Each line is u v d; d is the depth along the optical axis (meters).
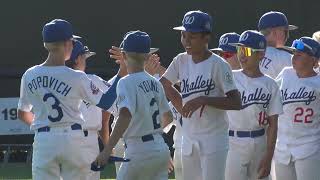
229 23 55.28
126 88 22.55
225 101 23.62
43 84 23.62
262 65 29.31
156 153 22.81
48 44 23.78
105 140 28.14
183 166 24.91
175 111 28.62
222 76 23.97
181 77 24.77
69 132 23.56
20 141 54.62
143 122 22.69
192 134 24.45
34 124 23.78
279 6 55.22
